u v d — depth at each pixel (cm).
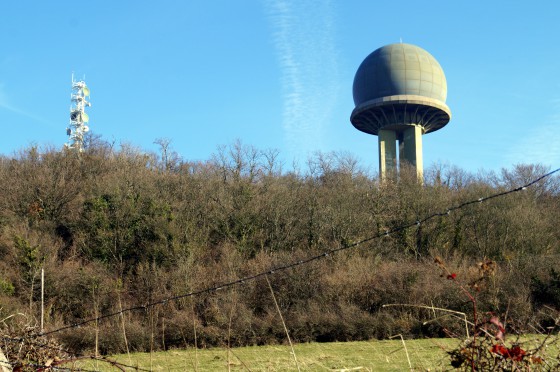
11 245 4562
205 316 3722
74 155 6419
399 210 5494
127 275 4725
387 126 8362
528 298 3341
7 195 5512
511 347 559
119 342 3206
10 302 3716
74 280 4209
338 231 5300
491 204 5162
